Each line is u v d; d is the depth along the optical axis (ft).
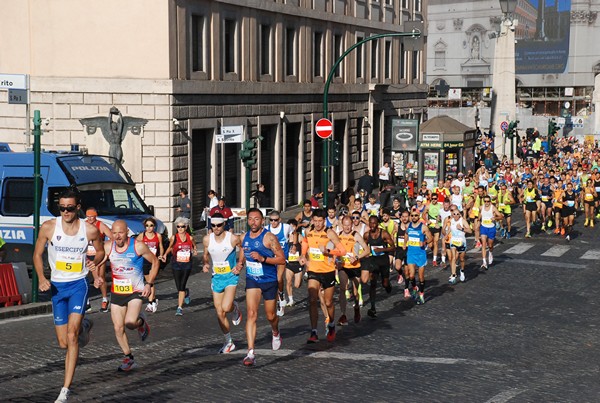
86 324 78.33
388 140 395.34
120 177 175.11
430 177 336.08
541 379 89.66
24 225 166.61
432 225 193.77
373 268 126.52
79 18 226.79
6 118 232.53
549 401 80.02
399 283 166.20
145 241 132.36
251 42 265.95
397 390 82.74
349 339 111.14
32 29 229.25
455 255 168.55
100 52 226.58
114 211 169.27
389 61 391.86
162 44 223.92
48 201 165.37
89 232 75.05
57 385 81.46
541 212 252.83
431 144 334.44
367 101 363.76
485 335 117.08
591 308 142.10
